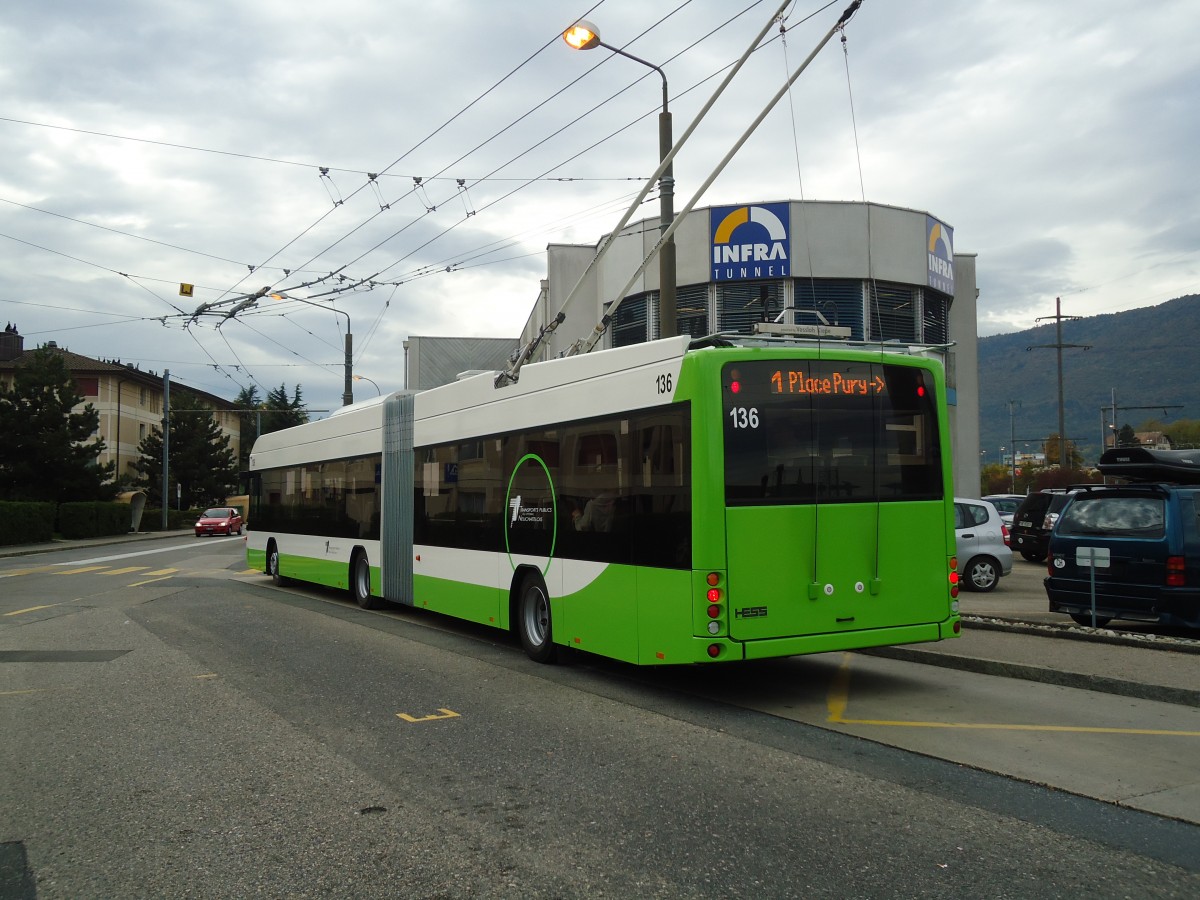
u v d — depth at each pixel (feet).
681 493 24.58
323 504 55.16
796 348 25.39
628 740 21.89
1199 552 31.89
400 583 43.96
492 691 27.66
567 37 35.76
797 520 24.84
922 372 27.07
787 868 14.16
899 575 26.14
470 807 17.10
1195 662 27.99
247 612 48.32
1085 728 22.40
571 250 89.30
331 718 24.22
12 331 208.85
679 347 25.22
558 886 13.56
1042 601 47.44
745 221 76.89
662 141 39.65
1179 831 15.71
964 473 90.63
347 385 94.38
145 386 226.58
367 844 15.28
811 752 20.75
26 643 37.70
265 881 13.84
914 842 15.21
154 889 13.62
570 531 29.84
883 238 78.18
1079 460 233.55
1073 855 14.65
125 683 29.17
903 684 28.04
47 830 16.19
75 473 157.99
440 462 40.11
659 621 25.22
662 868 14.19
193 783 18.74
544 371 31.99
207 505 234.99
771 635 24.32
